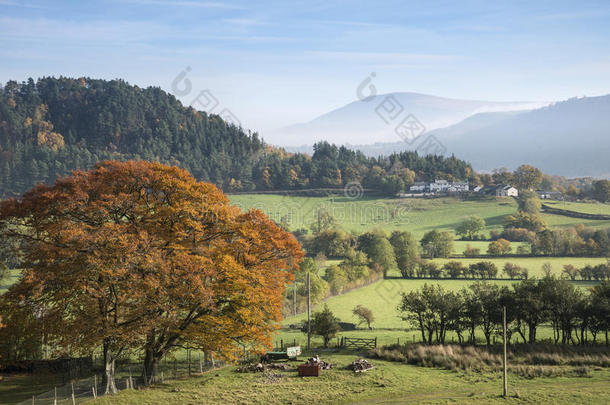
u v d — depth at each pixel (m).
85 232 36.88
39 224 39.19
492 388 38.72
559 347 52.12
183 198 41.88
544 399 35.00
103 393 36.22
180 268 38.53
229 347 40.50
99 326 36.56
